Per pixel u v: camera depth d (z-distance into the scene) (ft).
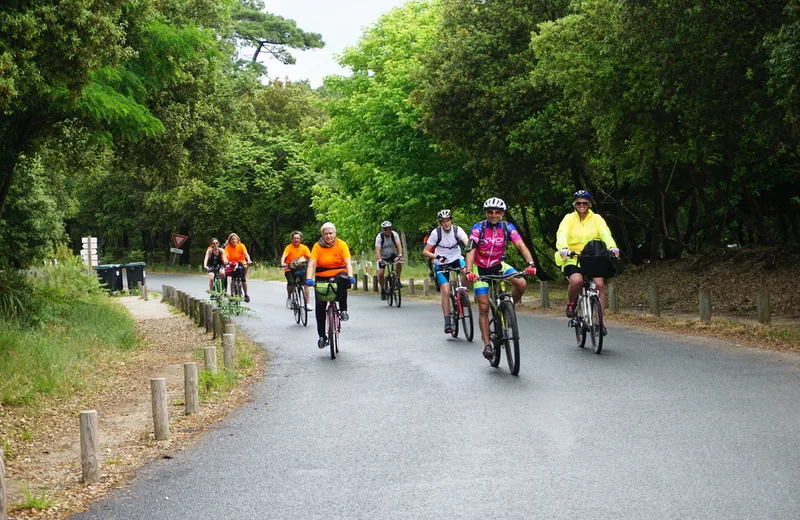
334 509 17.93
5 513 17.98
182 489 20.12
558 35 66.44
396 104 106.73
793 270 61.26
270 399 31.32
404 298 86.53
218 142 82.58
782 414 24.52
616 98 63.21
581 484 18.71
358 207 119.75
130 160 77.56
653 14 49.73
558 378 31.86
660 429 23.32
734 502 17.11
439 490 18.83
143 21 53.52
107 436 27.17
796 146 57.82
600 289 38.11
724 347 38.78
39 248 129.59
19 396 32.94
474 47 82.94
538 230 119.14
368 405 28.94
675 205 96.78
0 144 55.31
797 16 41.45
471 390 30.40
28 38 36.06
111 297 108.99
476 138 84.64
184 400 32.19
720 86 51.44
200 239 232.94
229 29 83.15
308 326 58.95
